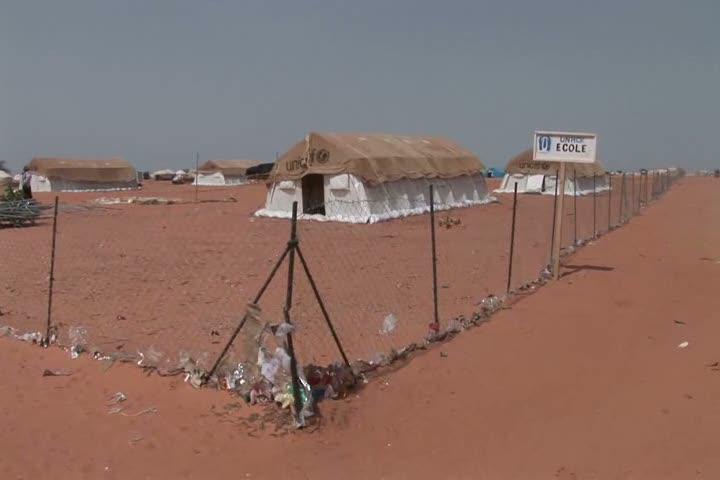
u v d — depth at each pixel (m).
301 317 9.70
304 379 6.35
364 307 10.43
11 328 9.05
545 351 7.85
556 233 12.25
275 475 5.30
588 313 9.53
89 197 45.97
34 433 5.97
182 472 5.34
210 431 5.99
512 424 6.01
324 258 16.05
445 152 36.28
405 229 23.31
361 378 7.00
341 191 26.78
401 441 5.80
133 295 11.59
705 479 4.89
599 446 5.51
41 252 17.09
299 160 27.75
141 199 39.62
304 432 5.95
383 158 28.45
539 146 12.22
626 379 6.87
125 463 5.48
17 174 56.75
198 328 9.24
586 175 47.84
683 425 5.73
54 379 7.23
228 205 36.12
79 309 10.52
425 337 8.44
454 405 6.45
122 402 6.62
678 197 43.94
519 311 9.73
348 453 5.62
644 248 16.77
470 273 13.64
